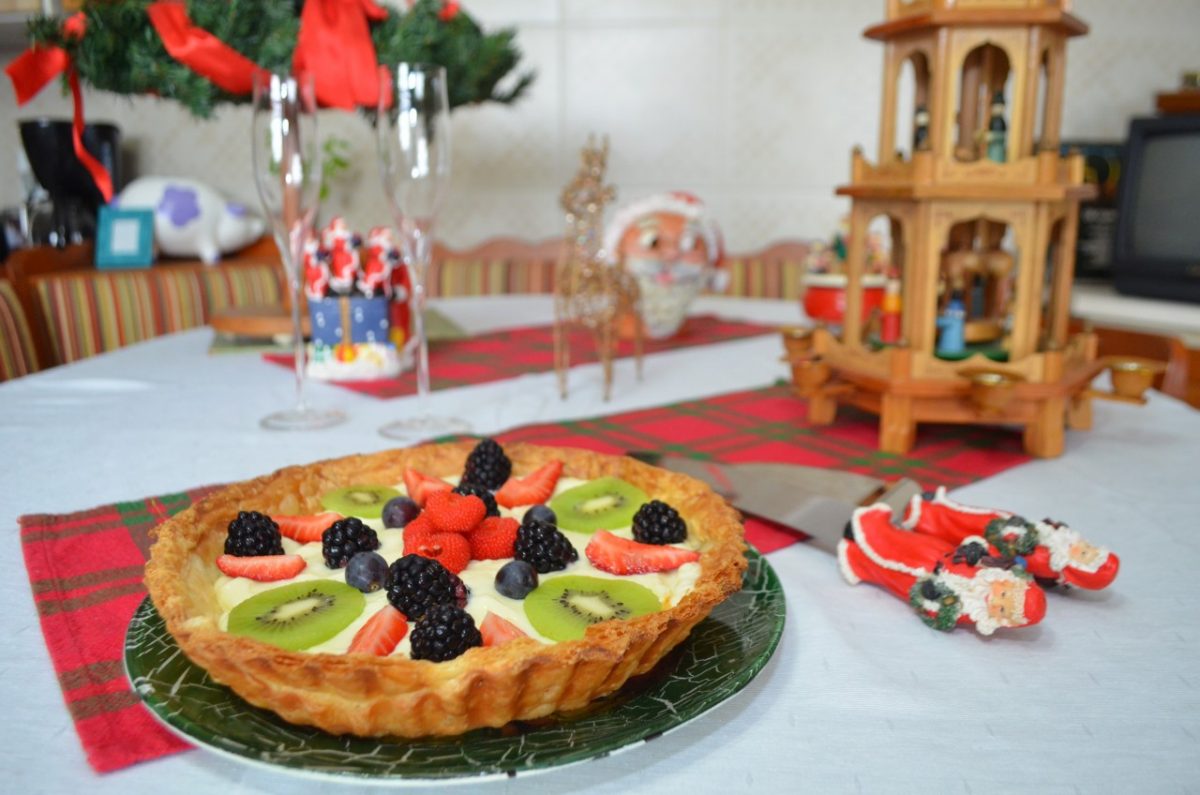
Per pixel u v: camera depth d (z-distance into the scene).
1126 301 1.60
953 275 0.82
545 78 1.98
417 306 0.85
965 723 0.45
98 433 0.83
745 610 0.52
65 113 1.94
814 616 0.54
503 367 1.06
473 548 0.54
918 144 0.86
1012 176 0.74
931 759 0.42
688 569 0.53
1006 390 0.73
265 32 0.94
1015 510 0.67
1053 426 0.76
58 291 1.51
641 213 1.14
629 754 0.43
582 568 0.54
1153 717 0.46
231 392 0.96
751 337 1.21
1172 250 1.55
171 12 0.89
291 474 0.61
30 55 0.88
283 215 0.83
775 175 1.98
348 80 0.94
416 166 0.82
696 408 0.90
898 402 0.77
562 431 0.83
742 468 0.67
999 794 0.40
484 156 2.03
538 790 0.40
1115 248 1.64
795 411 0.89
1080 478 0.73
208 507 0.55
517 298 1.51
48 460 0.76
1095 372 0.82
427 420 0.85
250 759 0.38
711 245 1.17
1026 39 0.74
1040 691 0.48
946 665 0.50
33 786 0.40
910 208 0.76
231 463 0.76
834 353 0.84
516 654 0.40
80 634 0.52
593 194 0.91
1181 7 1.83
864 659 0.51
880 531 0.57
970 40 0.73
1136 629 0.53
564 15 1.95
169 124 1.97
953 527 0.57
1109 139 1.88
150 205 1.76
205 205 1.79
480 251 1.81
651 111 1.98
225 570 0.52
